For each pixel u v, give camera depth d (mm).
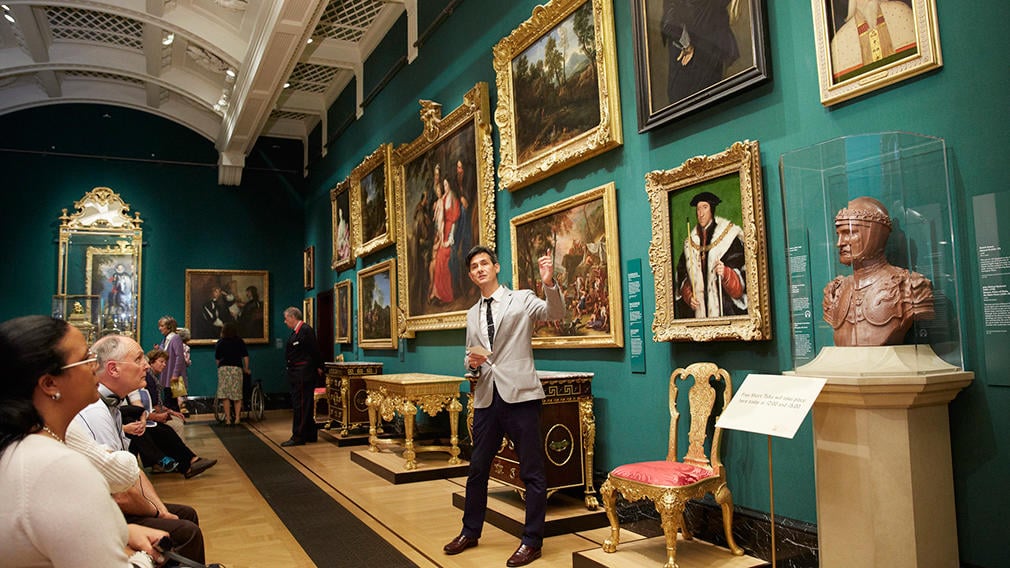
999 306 3158
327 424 11742
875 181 3461
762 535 4246
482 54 8219
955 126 3365
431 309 9523
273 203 17703
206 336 16672
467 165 8430
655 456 5230
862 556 3062
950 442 3277
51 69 14031
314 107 15742
